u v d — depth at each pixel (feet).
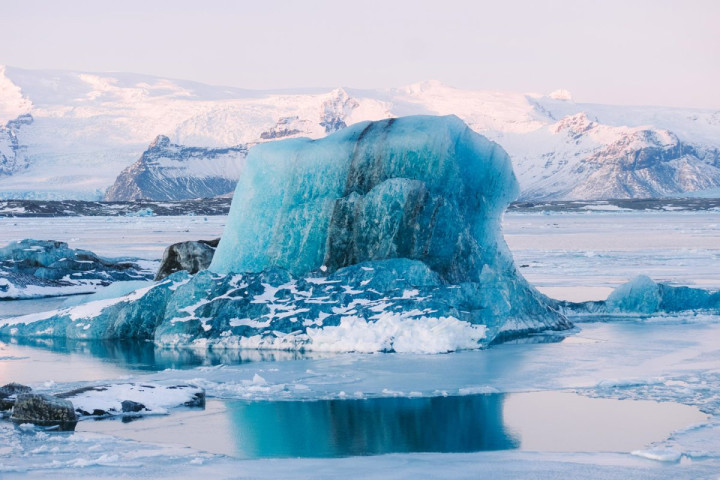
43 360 128.36
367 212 151.84
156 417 95.09
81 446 83.56
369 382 110.73
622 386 108.17
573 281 250.57
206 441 85.61
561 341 141.69
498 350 133.18
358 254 151.84
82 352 135.03
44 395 93.66
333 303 139.74
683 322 163.53
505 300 140.87
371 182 155.43
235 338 137.39
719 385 108.17
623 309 174.91
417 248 149.79
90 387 100.63
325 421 92.58
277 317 138.92
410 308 136.15
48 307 193.47
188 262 186.19
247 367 120.67
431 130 154.92
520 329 150.82
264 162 160.15
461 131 157.99
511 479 72.59
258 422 92.32
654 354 129.18
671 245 480.64
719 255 374.43
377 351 131.64
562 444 84.07
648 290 175.42
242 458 79.77
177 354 132.57
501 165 160.15
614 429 89.04
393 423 91.76
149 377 114.32
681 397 102.37
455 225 152.25
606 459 78.74
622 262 335.06
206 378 113.80
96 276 231.50
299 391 106.42
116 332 148.15
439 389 106.83
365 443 84.64
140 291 153.99
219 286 145.69
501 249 160.56
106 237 651.66
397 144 155.12
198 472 75.00
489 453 80.94
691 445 83.05
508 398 102.47
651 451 79.41
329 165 156.66
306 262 154.30
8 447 82.99
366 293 140.97
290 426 90.79
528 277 265.95
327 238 153.38
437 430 88.94
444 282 146.61
